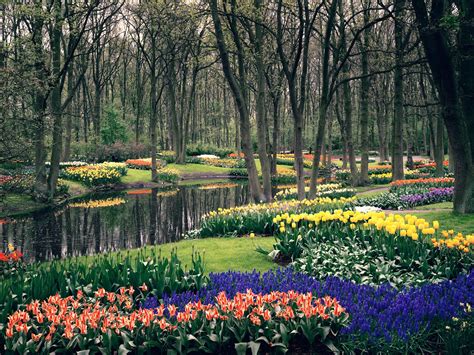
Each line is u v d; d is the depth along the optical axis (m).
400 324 4.43
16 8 19.77
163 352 4.64
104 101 54.91
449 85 10.85
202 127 68.00
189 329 4.72
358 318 4.58
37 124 13.83
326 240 8.51
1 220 17.98
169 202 23.62
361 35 25.91
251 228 11.84
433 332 4.66
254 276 6.17
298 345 4.75
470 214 11.47
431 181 20.05
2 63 16.83
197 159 47.59
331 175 37.31
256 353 4.37
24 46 17.30
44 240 14.07
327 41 15.46
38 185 22.25
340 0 20.84
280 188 30.80
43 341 4.60
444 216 11.61
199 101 66.31
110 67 50.22
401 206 14.77
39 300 5.68
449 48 11.16
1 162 12.97
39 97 19.42
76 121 48.66
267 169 18.16
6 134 12.52
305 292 5.54
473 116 11.52
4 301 5.36
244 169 42.16
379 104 39.59
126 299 5.51
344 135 34.41
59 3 20.77
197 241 11.25
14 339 4.53
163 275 6.05
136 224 17.00
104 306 5.45
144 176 35.06
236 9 17.02
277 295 5.14
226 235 11.85
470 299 5.07
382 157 43.38
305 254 8.06
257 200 17.11
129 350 4.48
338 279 6.04
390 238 7.61
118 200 24.50
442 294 5.44
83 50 29.81
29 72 13.36
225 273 6.44
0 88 11.97
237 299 4.77
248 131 17.05
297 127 16.27
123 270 6.18
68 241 13.88
